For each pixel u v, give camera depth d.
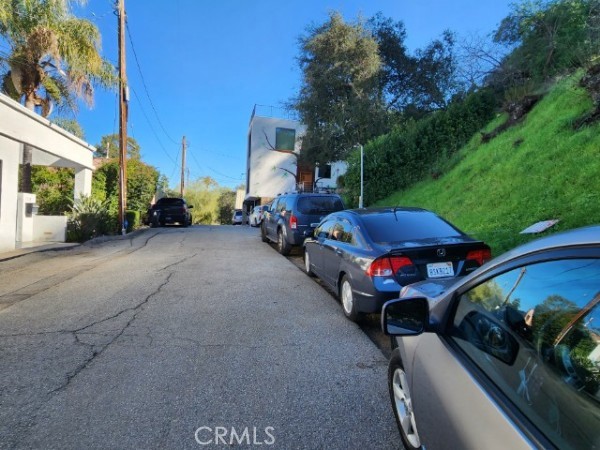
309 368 4.19
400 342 2.87
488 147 13.24
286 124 37.81
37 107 15.90
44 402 3.46
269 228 13.91
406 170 16.94
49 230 14.14
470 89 17.45
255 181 37.31
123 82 17.70
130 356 4.39
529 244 2.00
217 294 7.03
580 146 8.91
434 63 23.73
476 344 2.14
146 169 27.02
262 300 6.71
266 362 4.31
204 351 4.57
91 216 15.30
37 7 14.09
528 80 14.43
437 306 2.54
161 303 6.41
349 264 5.62
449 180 13.46
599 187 7.36
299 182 37.16
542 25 14.12
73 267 9.51
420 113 23.27
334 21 22.31
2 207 11.09
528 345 1.82
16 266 9.63
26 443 2.91
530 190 9.08
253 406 3.46
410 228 5.64
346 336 5.11
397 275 4.87
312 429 3.15
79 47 14.75
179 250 12.58
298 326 5.46
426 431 2.30
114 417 3.26
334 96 23.53
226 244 14.36
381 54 23.95
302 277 8.62
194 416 3.29
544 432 1.56
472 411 1.87
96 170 22.98
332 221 7.14
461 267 4.98
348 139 22.61
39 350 4.53
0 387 3.71
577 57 10.98
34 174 19.89
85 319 5.59
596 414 1.45
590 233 1.63
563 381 1.61
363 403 3.53
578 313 1.64
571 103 10.96
